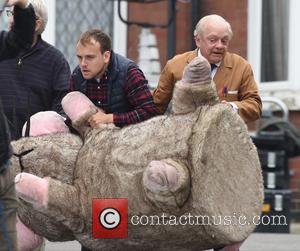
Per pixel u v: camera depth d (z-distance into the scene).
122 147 10.17
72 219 10.32
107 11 23.17
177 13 22.50
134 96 11.26
